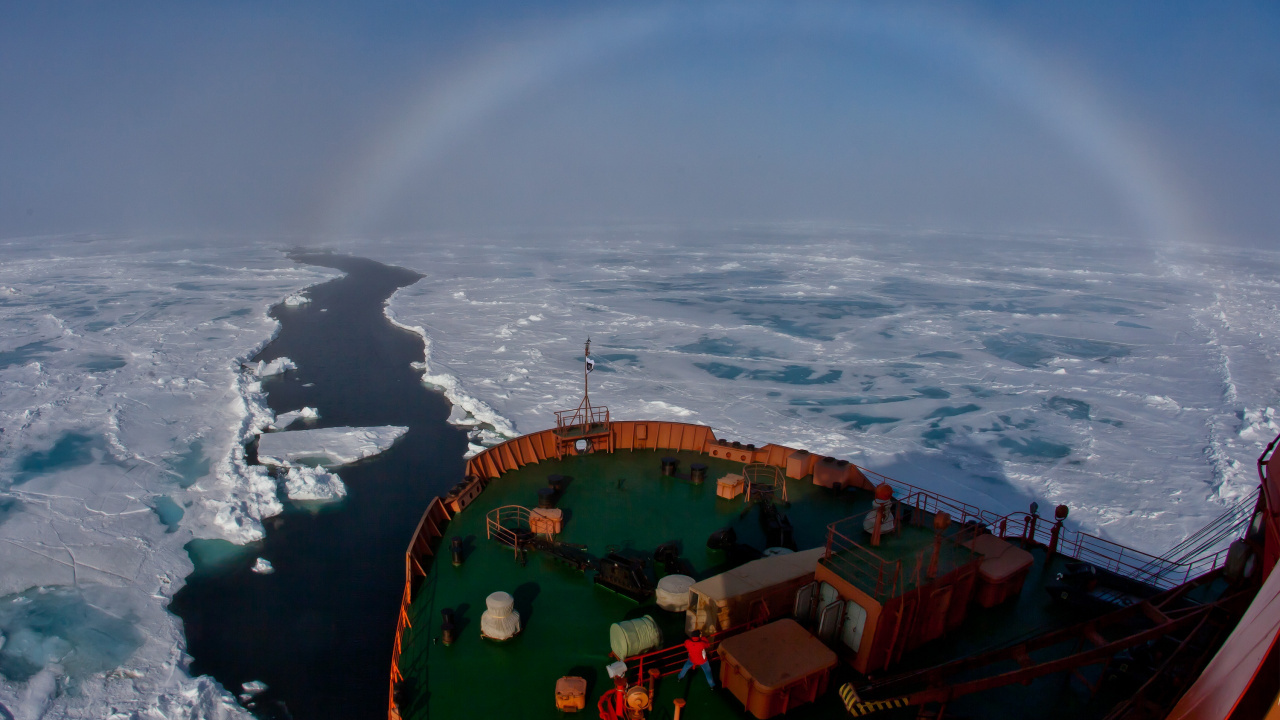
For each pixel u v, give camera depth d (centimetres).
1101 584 1093
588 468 1655
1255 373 4553
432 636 1041
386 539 2383
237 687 1669
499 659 990
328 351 5150
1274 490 645
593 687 933
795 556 1054
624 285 8462
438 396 4059
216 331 5534
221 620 1917
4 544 2169
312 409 3678
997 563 1051
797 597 970
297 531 2434
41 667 1650
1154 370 4641
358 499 2703
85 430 3216
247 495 2611
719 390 4097
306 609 1973
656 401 3850
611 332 5669
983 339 5572
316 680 1700
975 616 1048
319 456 3103
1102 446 3256
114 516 2403
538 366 4575
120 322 5819
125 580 2038
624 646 955
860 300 7462
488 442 3306
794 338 5509
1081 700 885
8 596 1911
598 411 3675
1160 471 2978
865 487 1534
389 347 5266
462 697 920
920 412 3741
